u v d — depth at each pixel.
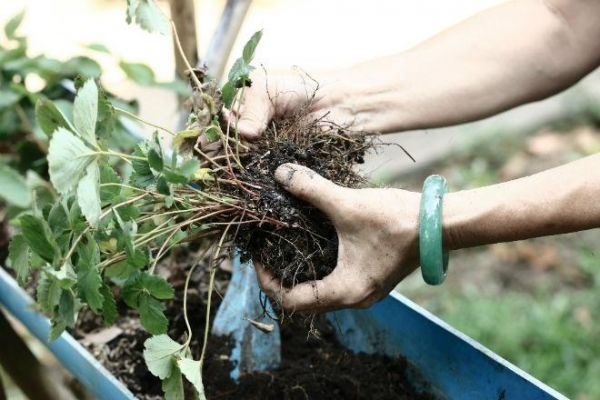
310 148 0.77
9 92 1.08
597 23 0.84
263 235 0.74
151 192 0.69
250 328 0.87
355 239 0.70
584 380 1.28
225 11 0.97
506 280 1.49
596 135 1.75
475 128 1.78
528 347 1.34
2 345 0.98
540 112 1.82
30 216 0.64
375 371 0.87
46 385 0.97
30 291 1.00
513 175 1.68
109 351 0.91
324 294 0.72
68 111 1.04
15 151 1.16
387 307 0.86
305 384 0.86
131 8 0.69
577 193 0.66
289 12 2.32
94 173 0.64
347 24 2.26
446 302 1.45
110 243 0.72
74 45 2.23
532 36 0.85
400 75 0.85
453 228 0.67
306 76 0.87
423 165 1.69
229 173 0.74
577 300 1.43
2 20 2.35
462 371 0.82
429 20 2.25
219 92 0.76
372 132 0.85
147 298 0.69
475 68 0.85
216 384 0.86
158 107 1.78
